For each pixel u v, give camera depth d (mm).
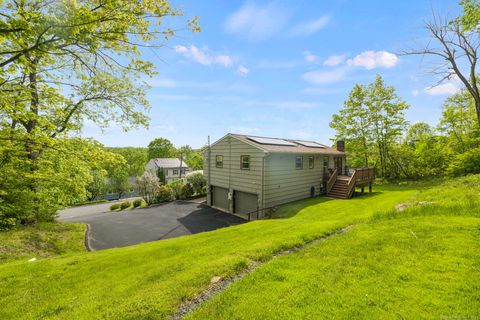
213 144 16703
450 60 12789
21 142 7113
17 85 5742
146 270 4180
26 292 3752
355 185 14461
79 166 10164
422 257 3449
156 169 39750
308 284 3002
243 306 2652
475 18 10734
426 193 9875
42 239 8250
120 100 9203
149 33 5176
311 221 7445
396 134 21672
